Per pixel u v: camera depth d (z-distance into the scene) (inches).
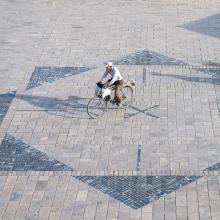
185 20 1355.8
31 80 1083.3
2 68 1136.8
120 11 1430.9
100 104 981.8
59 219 721.0
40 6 1487.5
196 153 845.8
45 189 778.8
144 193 764.6
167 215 721.0
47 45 1243.2
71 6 1480.1
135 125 923.4
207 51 1186.6
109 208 738.8
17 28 1344.7
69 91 1035.9
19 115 963.3
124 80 1064.2
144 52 1189.7
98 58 1168.2
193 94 1012.5
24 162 839.7
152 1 1493.6
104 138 892.0
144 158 839.1
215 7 1434.5
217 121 927.0
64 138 895.1
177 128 911.7
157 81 1061.8
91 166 825.5
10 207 745.6
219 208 729.6
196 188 769.6
